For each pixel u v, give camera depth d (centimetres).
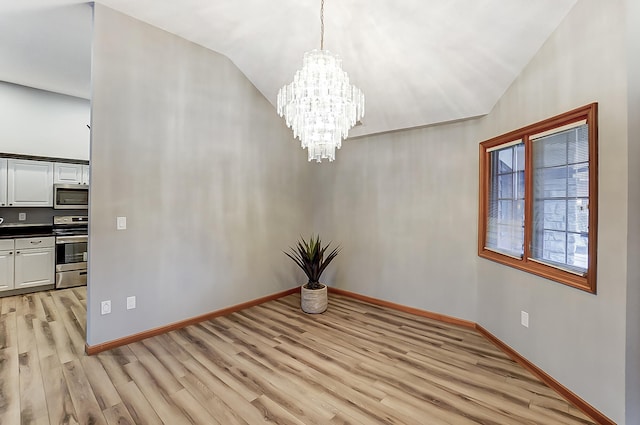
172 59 304
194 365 243
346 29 272
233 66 358
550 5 201
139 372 232
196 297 328
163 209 300
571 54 199
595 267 183
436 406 197
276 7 261
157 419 182
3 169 414
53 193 454
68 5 256
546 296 223
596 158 182
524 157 250
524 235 248
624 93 165
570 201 208
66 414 185
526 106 242
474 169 314
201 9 265
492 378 229
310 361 252
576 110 193
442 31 244
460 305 328
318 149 238
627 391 166
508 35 228
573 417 187
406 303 369
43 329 302
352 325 328
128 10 266
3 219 434
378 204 394
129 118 275
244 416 186
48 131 458
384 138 387
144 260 288
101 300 262
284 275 425
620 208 168
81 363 242
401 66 288
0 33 298
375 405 198
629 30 163
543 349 225
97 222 259
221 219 349
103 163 261
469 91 282
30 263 414
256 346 278
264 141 394
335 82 219
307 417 186
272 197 406
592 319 186
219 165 346
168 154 303
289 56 321
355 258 419
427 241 351
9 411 186
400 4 236
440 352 269
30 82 423
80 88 445
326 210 452
